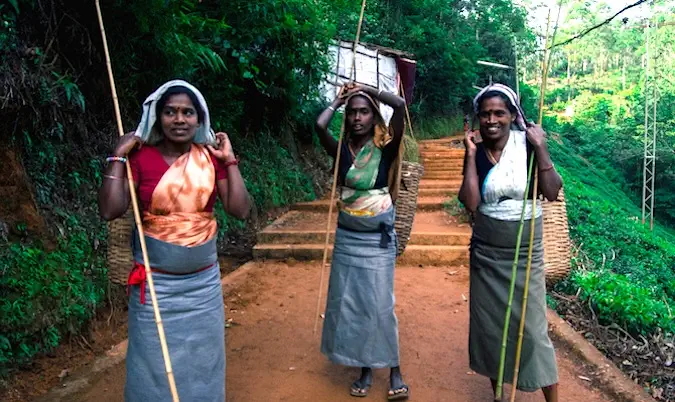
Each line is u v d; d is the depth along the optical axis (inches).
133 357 86.8
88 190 179.5
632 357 154.1
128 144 83.5
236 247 273.4
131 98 204.2
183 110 82.9
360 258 117.0
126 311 169.2
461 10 1033.5
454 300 190.2
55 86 155.3
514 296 102.3
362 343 117.5
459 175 482.6
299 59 316.8
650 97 1315.2
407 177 125.3
